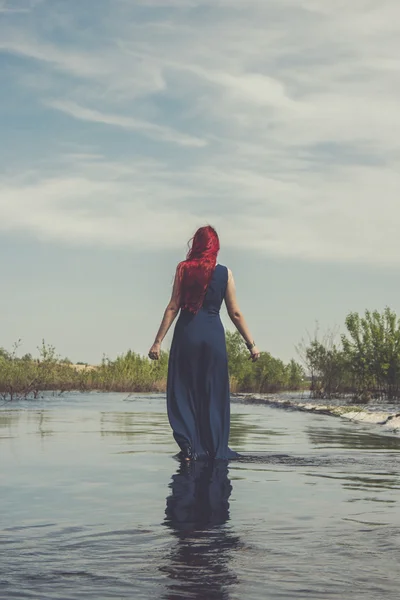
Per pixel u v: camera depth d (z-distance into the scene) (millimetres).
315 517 3092
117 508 3295
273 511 3232
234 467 4785
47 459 5074
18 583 2129
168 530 2834
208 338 5762
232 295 6047
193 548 2539
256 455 5457
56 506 3344
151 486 3936
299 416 10734
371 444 6273
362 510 3252
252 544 2598
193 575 2209
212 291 5867
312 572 2240
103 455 5344
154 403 14469
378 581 2146
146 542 2629
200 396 5691
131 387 24719
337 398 18547
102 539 2678
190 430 5535
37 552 2486
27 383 18719
